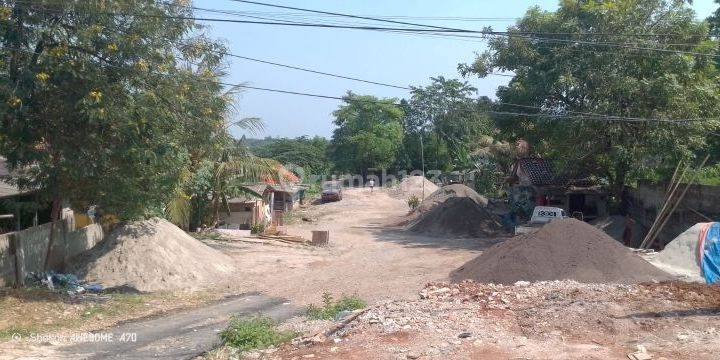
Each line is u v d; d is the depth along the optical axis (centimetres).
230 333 1124
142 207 1798
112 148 1612
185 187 2677
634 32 2656
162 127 1719
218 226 3403
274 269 2192
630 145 2683
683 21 2683
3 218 2072
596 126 2722
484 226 3534
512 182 4297
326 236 2952
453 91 7344
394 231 3716
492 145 5444
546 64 2912
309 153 8312
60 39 1537
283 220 4472
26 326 1346
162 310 1591
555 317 1083
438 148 7606
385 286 1867
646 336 992
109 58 1600
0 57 1518
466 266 1811
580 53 2777
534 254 1560
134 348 1191
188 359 1080
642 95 2634
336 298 1709
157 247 1948
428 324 1046
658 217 2394
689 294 1214
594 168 3075
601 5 2769
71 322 1418
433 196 4444
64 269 1895
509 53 2991
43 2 1474
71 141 1602
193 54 1827
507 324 1063
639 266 1527
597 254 1538
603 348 923
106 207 1770
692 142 2594
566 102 2919
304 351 970
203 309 1609
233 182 3097
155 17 1570
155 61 1664
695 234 1748
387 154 7562
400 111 7794
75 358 1104
